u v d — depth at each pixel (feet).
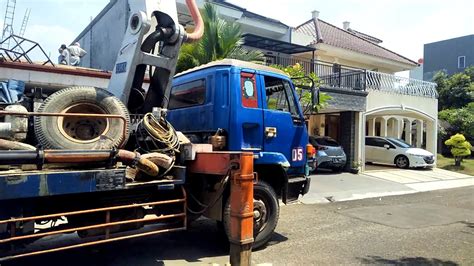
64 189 12.47
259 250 18.84
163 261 16.93
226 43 38.37
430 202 35.24
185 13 51.19
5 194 11.47
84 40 60.13
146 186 14.56
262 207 18.56
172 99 22.70
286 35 67.21
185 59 37.58
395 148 63.52
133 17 17.83
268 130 19.63
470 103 89.51
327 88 53.26
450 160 75.92
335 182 46.11
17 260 16.31
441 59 128.16
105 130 14.78
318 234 22.43
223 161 15.47
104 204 14.39
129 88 17.67
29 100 16.81
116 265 16.28
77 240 17.26
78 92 14.62
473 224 25.77
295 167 21.09
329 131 70.49
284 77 21.08
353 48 73.00
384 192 41.81
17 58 31.01
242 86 18.98
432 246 20.17
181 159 16.37
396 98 63.10
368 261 17.48
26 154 12.05
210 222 24.39
